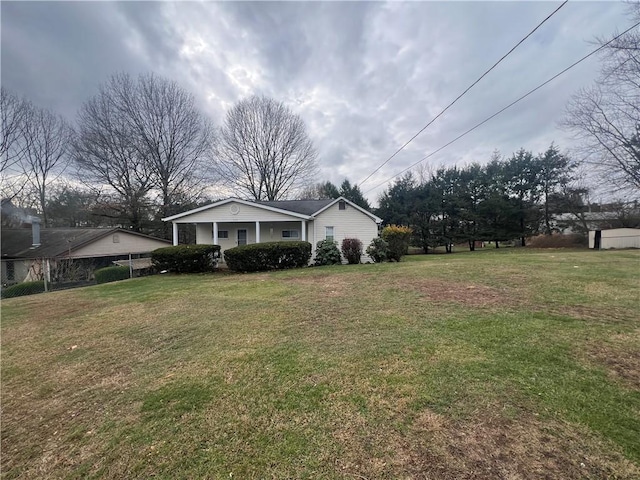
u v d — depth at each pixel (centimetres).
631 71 1511
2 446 207
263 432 204
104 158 2083
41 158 2275
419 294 567
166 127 2302
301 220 1396
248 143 2738
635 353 290
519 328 364
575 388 235
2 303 714
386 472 165
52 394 276
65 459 191
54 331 470
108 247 1797
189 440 201
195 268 1175
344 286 689
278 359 317
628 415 201
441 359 294
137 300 664
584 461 164
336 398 239
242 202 1354
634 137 1717
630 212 2147
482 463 167
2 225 2206
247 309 531
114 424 224
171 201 2355
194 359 332
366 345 339
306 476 166
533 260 1050
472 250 2650
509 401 222
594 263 904
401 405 225
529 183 2508
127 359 346
